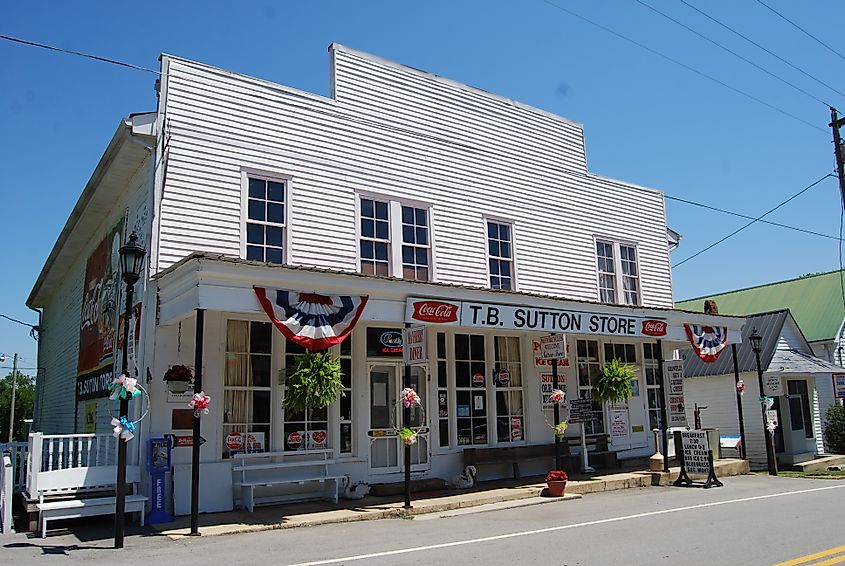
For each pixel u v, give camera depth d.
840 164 18.98
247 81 12.61
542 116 17.66
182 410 11.02
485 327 12.85
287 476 11.80
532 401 15.95
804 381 22.64
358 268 13.39
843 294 26.34
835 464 21.52
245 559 7.63
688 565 7.13
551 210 17.30
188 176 11.69
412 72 15.12
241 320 11.97
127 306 9.05
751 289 30.34
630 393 16.50
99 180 13.59
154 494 10.30
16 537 9.27
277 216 12.63
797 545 8.12
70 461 10.14
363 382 13.23
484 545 8.37
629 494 13.48
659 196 20.30
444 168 15.25
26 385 68.19
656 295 19.55
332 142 13.52
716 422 21.98
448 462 14.29
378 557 7.70
